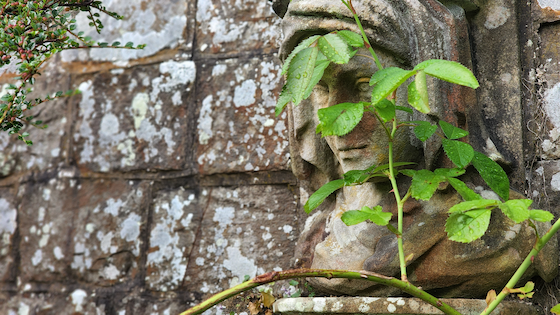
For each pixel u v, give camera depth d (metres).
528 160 1.26
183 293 1.40
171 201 1.44
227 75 1.44
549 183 1.25
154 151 1.46
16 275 1.52
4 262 1.53
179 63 1.47
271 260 1.37
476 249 1.20
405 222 1.23
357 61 1.19
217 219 1.41
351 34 1.15
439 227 1.21
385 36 1.20
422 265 1.21
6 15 1.23
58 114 1.53
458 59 1.24
